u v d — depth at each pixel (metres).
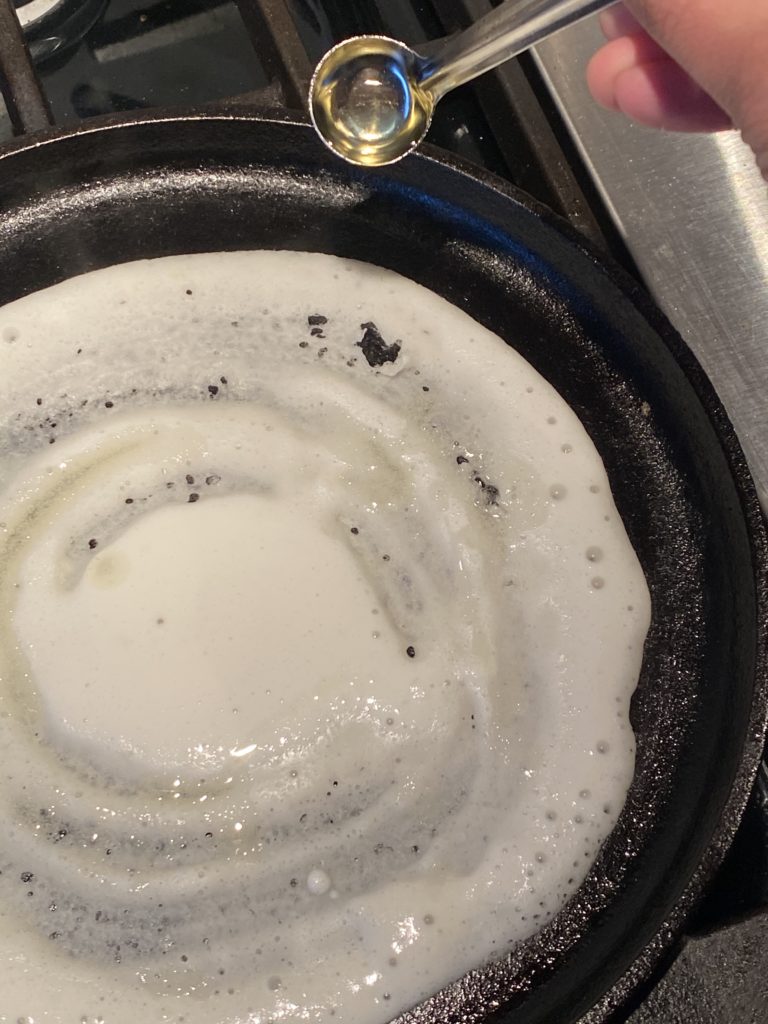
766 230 0.33
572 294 0.31
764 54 0.21
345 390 0.31
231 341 0.31
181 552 0.29
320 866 0.28
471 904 0.28
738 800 0.25
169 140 0.29
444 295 0.32
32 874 0.27
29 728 0.28
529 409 0.31
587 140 0.33
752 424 0.32
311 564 0.30
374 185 0.31
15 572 0.29
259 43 0.31
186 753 0.28
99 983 0.26
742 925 0.26
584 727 0.29
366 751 0.29
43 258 0.30
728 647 0.28
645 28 0.23
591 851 0.28
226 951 0.27
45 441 0.30
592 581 0.30
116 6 0.35
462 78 0.24
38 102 0.29
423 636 0.30
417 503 0.31
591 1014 0.24
